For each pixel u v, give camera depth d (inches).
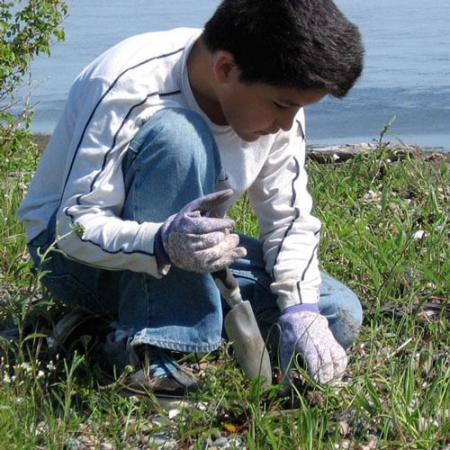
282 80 127.0
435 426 135.2
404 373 143.9
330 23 127.0
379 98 528.4
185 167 132.8
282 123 133.2
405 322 163.8
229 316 140.0
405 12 1017.5
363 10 1056.8
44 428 132.9
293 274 147.6
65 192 136.5
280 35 125.1
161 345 137.8
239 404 137.9
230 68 130.3
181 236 127.4
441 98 524.4
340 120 476.7
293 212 150.5
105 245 132.6
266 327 153.3
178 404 138.6
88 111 135.8
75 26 957.8
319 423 133.8
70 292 149.1
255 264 151.7
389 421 134.9
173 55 137.9
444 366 148.9
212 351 148.5
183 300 138.1
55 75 624.1
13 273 183.6
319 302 151.4
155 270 131.7
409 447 130.6
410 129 452.8
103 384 143.4
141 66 136.5
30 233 148.9
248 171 144.3
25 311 150.4
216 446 132.2
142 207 134.4
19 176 261.6
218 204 130.2
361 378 142.9
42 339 152.8
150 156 133.2
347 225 205.8
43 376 139.6
